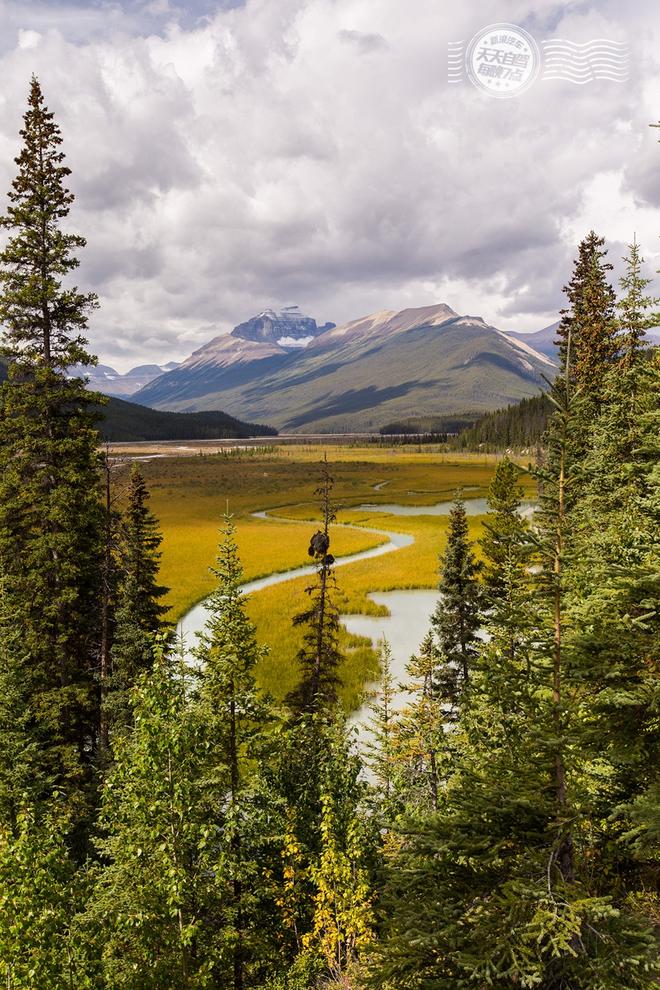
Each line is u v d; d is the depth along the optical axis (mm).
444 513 102062
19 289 20328
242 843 12516
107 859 16812
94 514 21328
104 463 21641
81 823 18000
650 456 9703
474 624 24672
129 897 10188
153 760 10352
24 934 8422
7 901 8430
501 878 6855
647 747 6852
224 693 11930
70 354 21047
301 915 13227
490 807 6727
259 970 12375
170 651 12008
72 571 20297
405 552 68812
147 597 24844
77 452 21047
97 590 22656
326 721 18156
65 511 20266
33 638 20281
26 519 21156
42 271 21109
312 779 14484
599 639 6922
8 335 20516
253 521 96250
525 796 6594
